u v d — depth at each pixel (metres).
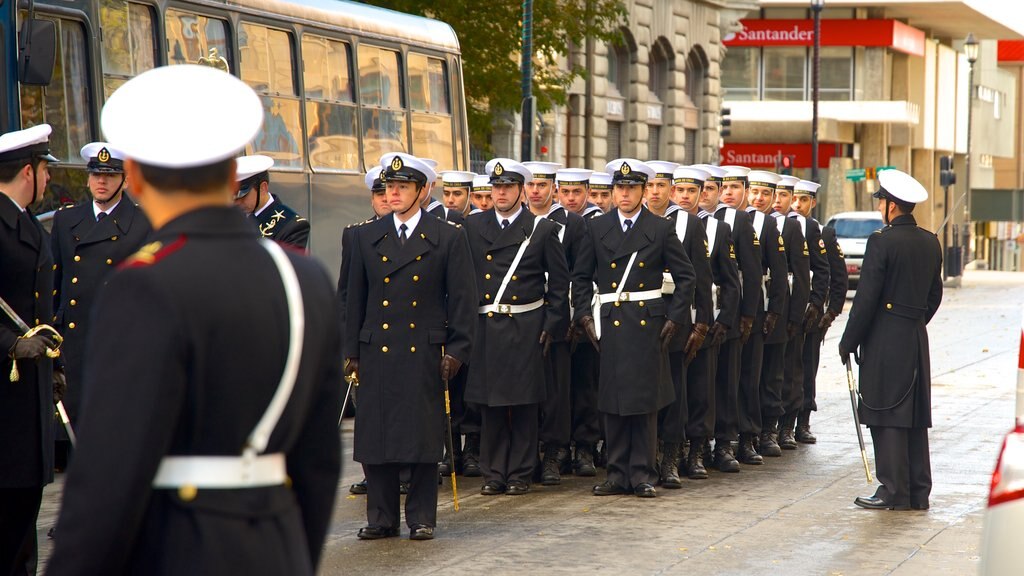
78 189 13.84
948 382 21.64
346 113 18.95
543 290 12.67
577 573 9.34
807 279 15.23
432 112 21.47
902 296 11.63
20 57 12.55
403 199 10.43
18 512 8.34
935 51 86.62
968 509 11.76
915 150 85.75
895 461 11.66
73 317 10.59
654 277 12.28
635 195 12.34
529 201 13.64
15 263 8.17
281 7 17.59
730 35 65.00
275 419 4.19
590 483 13.15
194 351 4.04
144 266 4.06
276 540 4.21
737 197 14.42
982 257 104.00
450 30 22.45
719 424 13.95
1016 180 116.06
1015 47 110.69
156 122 4.16
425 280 10.39
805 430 15.92
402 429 10.24
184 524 4.11
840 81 73.88
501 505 11.94
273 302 4.20
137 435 3.96
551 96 34.12
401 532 10.77
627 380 12.16
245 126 4.21
